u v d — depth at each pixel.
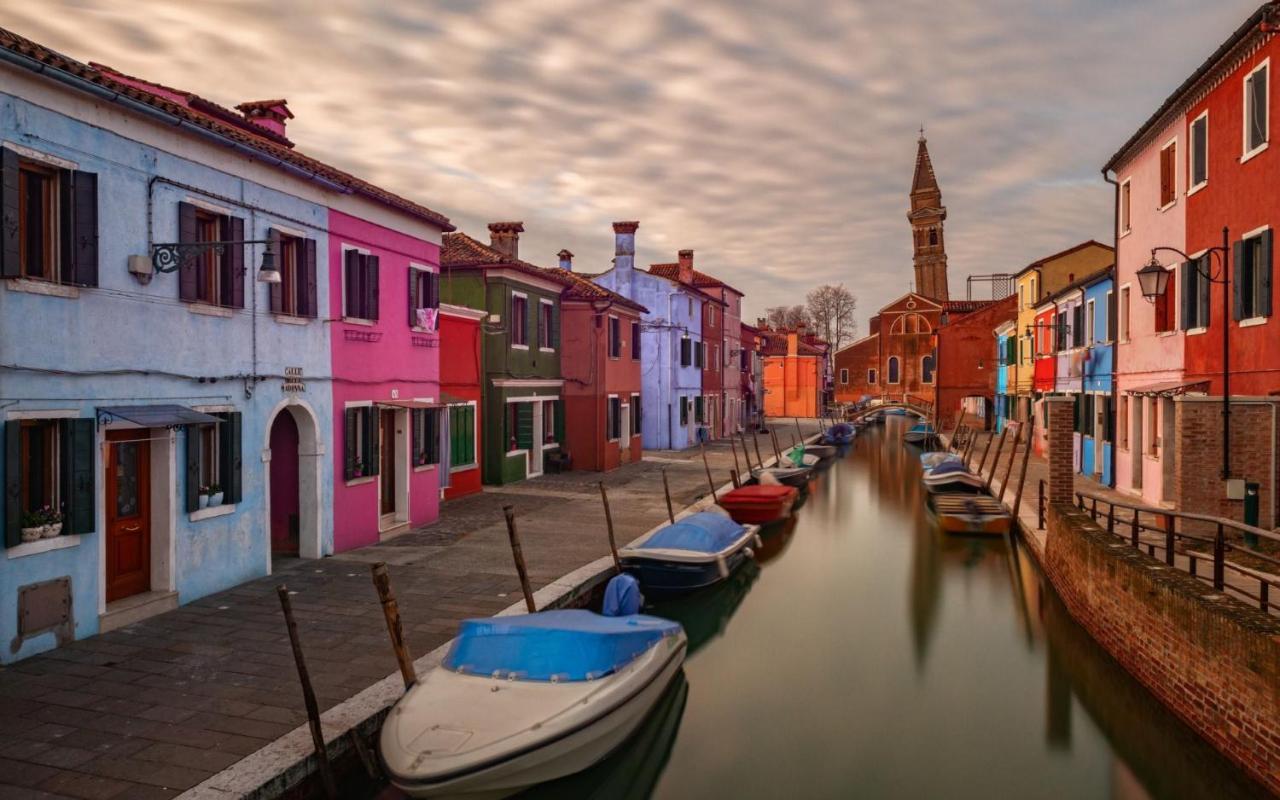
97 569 8.95
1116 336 20.77
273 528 13.09
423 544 14.23
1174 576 8.89
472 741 6.49
